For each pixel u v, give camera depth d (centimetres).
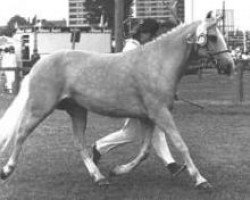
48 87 802
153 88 775
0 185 843
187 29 793
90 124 1505
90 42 4538
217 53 799
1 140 816
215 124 1524
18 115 812
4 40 3006
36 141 1240
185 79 3073
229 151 1129
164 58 782
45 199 768
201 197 773
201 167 971
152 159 1023
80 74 796
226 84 2520
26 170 941
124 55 796
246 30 6900
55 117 1683
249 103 1955
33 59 3203
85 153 861
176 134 780
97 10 6706
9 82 2245
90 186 836
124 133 884
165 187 828
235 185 840
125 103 788
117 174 848
